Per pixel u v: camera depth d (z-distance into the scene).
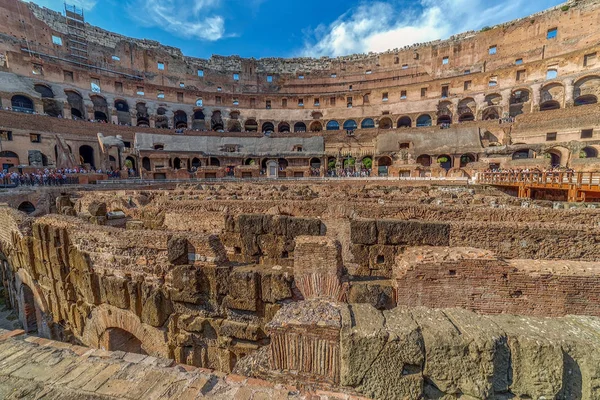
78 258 8.39
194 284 7.16
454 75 68.38
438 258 6.53
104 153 45.66
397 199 15.69
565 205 15.28
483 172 31.95
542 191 23.91
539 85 51.81
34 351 4.12
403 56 73.62
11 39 55.06
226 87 78.88
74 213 16.11
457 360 3.35
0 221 12.80
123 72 67.56
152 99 63.75
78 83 55.81
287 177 47.97
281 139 58.53
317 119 66.88
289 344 3.84
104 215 13.89
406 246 8.33
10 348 4.17
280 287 7.01
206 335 7.30
